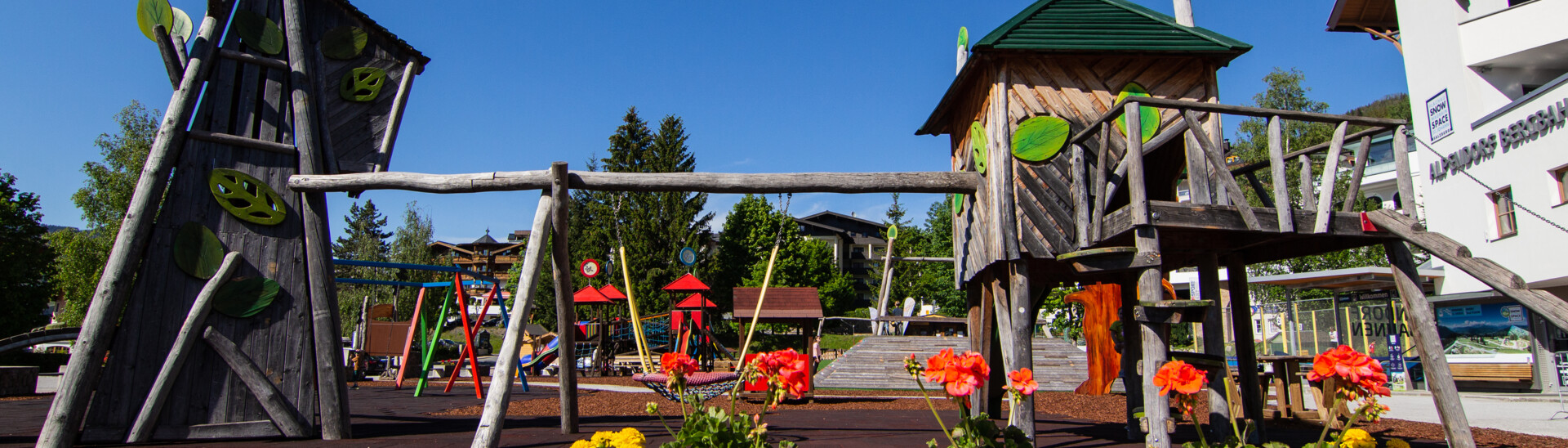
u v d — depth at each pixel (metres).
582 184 6.15
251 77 6.57
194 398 5.94
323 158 6.66
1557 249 12.90
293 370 6.24
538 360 19.55
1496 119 14.40
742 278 43.69
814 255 47.53
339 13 6.97
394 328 19.06
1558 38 13.98
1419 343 5.01
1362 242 5.48
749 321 17.56
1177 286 25.41
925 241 51.09
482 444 5.11
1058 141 5.70
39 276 26.53
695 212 41.00
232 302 6.09
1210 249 5.68
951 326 25.94
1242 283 6.20
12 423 7.38
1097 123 5.32
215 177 6.21
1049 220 5.62
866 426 7.62
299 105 6.53
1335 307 17.56
